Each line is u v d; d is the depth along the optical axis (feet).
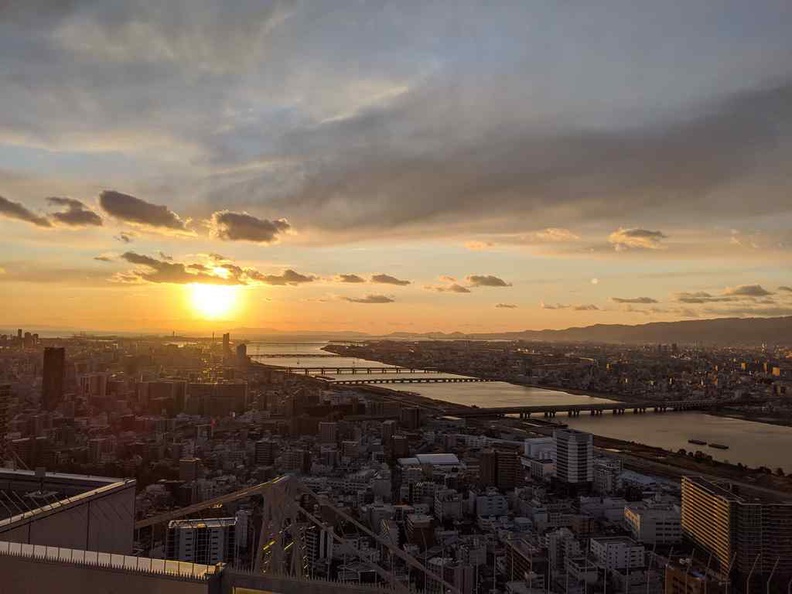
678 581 518.37
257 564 284.00
